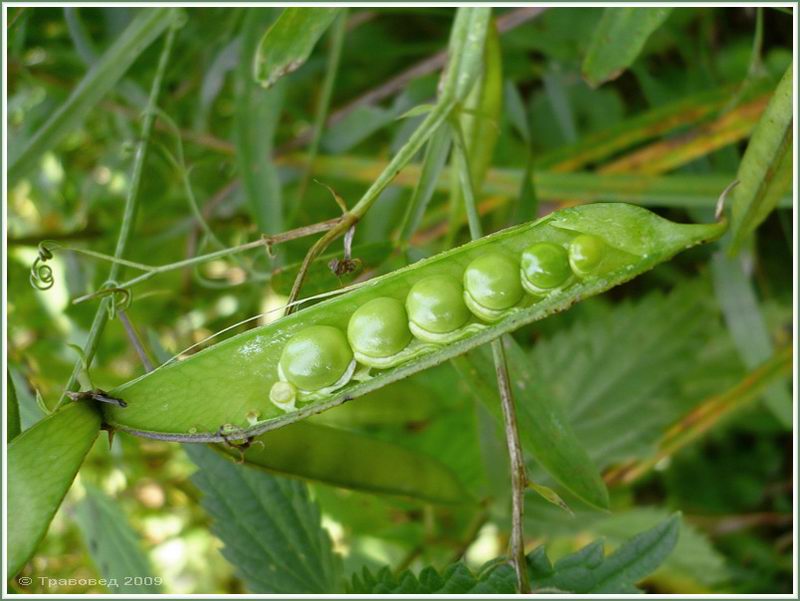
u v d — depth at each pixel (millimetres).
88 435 162
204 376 166
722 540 240
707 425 219
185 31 221
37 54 234
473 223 179
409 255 188
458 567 175
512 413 172
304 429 182
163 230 243
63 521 224
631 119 217
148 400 164
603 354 226
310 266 184
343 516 222
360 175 225
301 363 165
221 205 239
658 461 222
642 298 228
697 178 211
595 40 193
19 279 238
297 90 250
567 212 165
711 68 228
